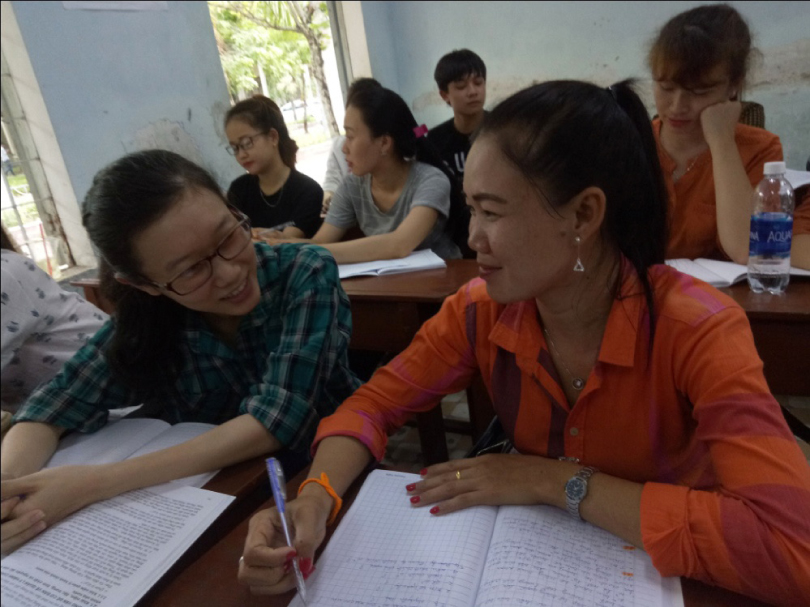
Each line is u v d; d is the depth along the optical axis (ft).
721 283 3.71
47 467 2.78
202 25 7.86
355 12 10.50
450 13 10.56
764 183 3.74
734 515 1.72
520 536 1.91
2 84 6.12
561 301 2.21
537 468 2.15
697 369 1.99
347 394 3.45
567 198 1.88
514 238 1.93
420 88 11.57
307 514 2.07
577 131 1.85
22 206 6.43
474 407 4.89
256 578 1.83
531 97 1.91
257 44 9.12
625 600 1.66
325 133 10.77
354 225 6.96
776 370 3.48
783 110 4.40
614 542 1.88
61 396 3.00
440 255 6.31
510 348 2.41
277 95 9.61
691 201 4.22
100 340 3.15
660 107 4.06
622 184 1.96
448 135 8.65
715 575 1.69
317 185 7.45
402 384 2.73
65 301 4.18
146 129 7.18
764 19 4.34
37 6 5.99
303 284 3.13
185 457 2.56
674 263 4.13
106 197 2.49
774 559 1.63
